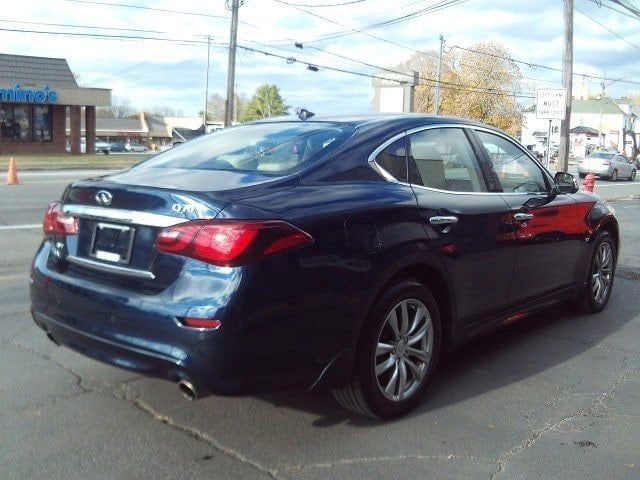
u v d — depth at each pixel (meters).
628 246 10.63
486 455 3.45
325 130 4.13
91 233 3.55
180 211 3.19
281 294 3.13
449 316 4.20
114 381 4.30
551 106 19.28
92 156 40.50
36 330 5.29
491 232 4.41
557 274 5.36
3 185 17.94
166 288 3.16
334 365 3.38
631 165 35.56
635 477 3.26
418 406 4.04
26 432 3.58
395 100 46.09
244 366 3.06
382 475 3.22
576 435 3.71
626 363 4.93
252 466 3.29
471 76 55.09
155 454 3.38
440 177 4.29
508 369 4.75
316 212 3.35
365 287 3.47
